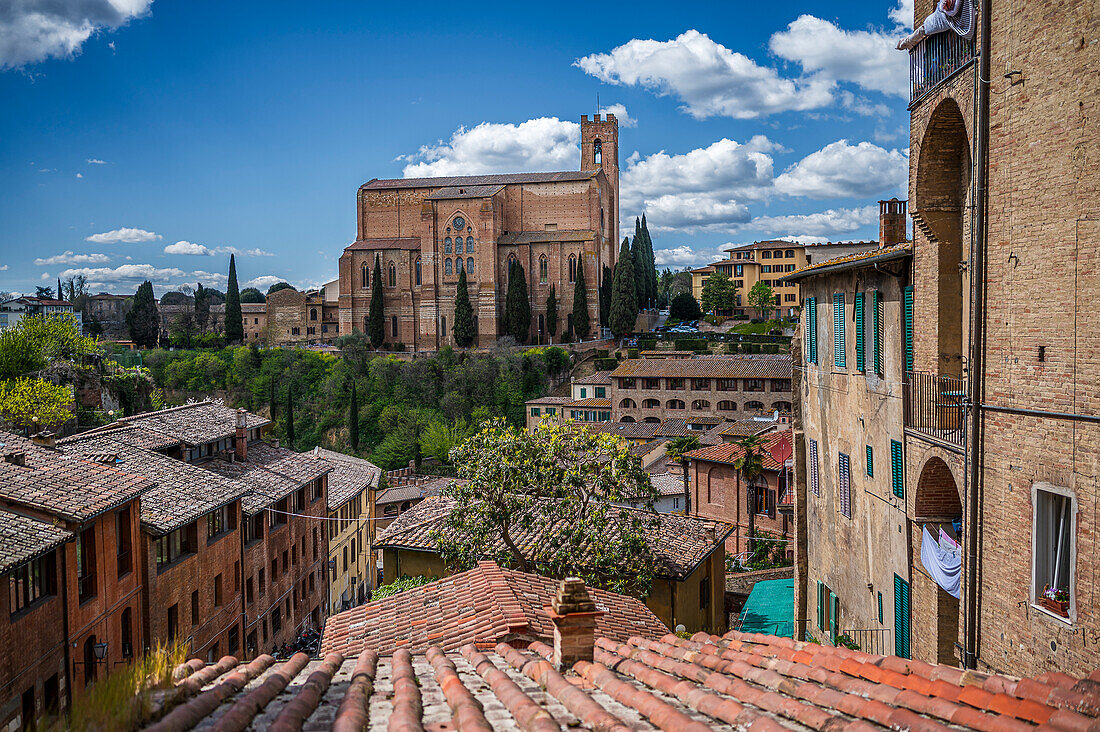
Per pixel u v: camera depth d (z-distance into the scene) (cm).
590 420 10850
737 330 14138
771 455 5553
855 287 2569
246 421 5166
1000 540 1652
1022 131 1575
